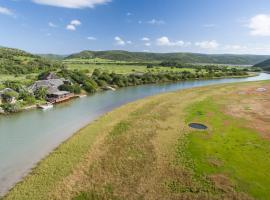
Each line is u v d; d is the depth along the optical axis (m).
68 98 76.94
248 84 109.94
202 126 47.12
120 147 36.69
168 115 54.88
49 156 34.00
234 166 31.23
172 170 30.16
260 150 36.06
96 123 48.66
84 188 26.39
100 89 98.94
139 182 27.55
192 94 83.44
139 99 77.31
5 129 46.00
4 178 28.92
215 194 25.56
